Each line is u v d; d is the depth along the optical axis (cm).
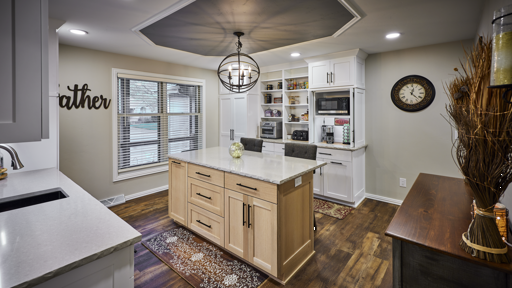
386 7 203
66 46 308
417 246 113
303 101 432
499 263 93
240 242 213
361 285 189
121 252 102
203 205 247
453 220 130
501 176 90
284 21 230
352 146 347
